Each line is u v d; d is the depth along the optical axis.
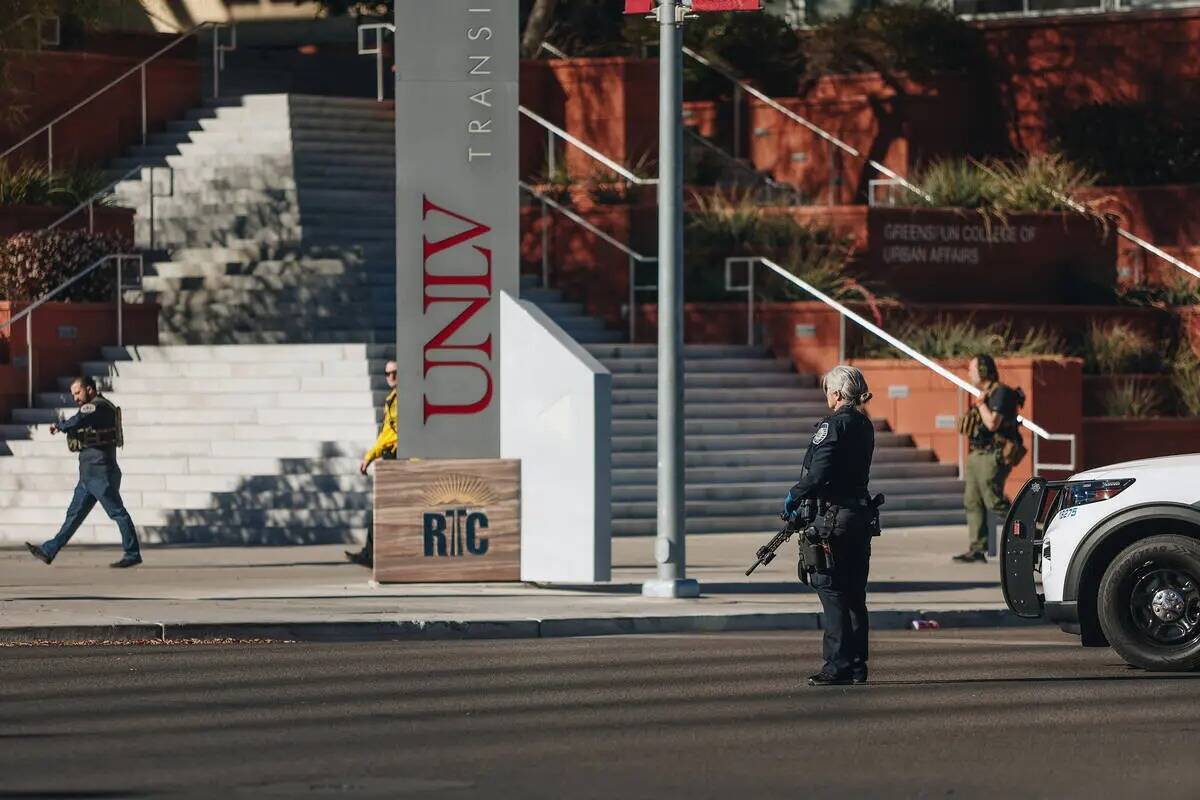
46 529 63.50
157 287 80.88
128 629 41.72
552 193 83.12
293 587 49.50
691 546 61.00
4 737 29.66
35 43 71.88
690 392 72.44
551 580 50.38
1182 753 28.44
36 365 70.19
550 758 28.03
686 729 30.48
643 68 93.75
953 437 72.44
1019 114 97.88
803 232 80.38
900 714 31.91
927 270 81.50
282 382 67.81
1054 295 84.31
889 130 95.94
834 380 35.06
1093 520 37.03
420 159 52.03
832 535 34.62
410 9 52.22
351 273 79.75
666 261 48.09
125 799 25.16
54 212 78.44
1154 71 95.56
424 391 51.56
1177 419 74.44
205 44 116.00
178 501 63.50
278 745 29.03
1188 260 86.94
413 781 26.34
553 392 50.41
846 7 103.81
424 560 50.16
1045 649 40.97
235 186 85.75
